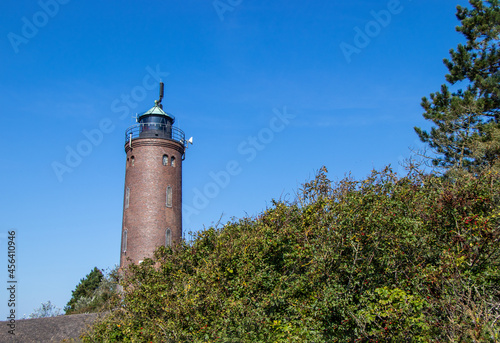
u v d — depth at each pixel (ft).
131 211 140.97
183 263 59.21
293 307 43.21
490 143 78.18
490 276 38.06
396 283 40.24
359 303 40.68
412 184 51.42
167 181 145.18
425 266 41.14
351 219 42.19
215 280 49.01
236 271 49.62
